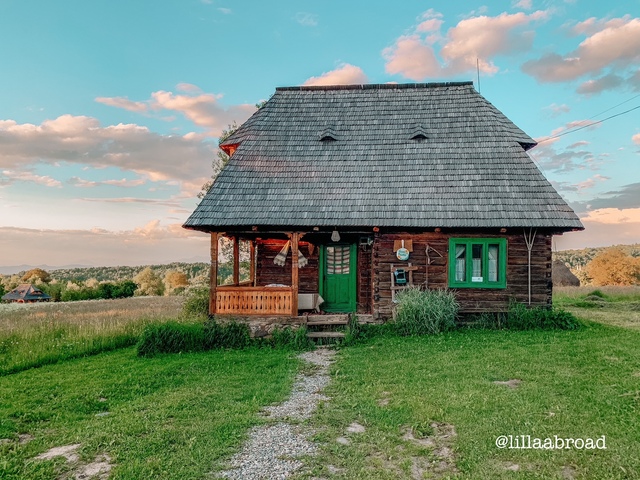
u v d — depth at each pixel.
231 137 18.41
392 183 15.13
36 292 53.59
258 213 14.39
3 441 6.52
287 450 5.87
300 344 12.80
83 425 7.02
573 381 8.04
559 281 35.00
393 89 18.66
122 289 52.06
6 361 11.68
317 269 16.78
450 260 14.48
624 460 5.18
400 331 13.27
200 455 5.70
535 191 14.43
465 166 15.33
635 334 12.29
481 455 5.47
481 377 8.63
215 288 14.01
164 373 10.17
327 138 16.77
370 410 7.14
